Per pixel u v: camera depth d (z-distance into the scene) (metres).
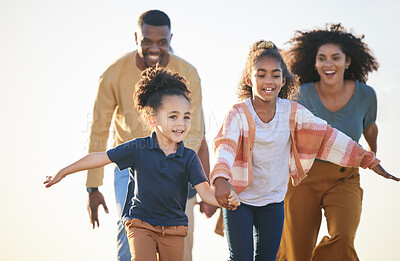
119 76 5.62
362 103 5.79
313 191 5.62
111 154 4.39
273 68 4.72
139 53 5.64
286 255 5.74
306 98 5.79
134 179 4.45
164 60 5.69
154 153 4.39
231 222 4.75
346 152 5.09
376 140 5.99
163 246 4.38
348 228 5.34
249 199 4.78
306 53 6.03
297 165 4.92
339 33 5.91
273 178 4.80
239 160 4.75
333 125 5.76
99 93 5.64
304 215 5.65
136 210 4.39
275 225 4.82
